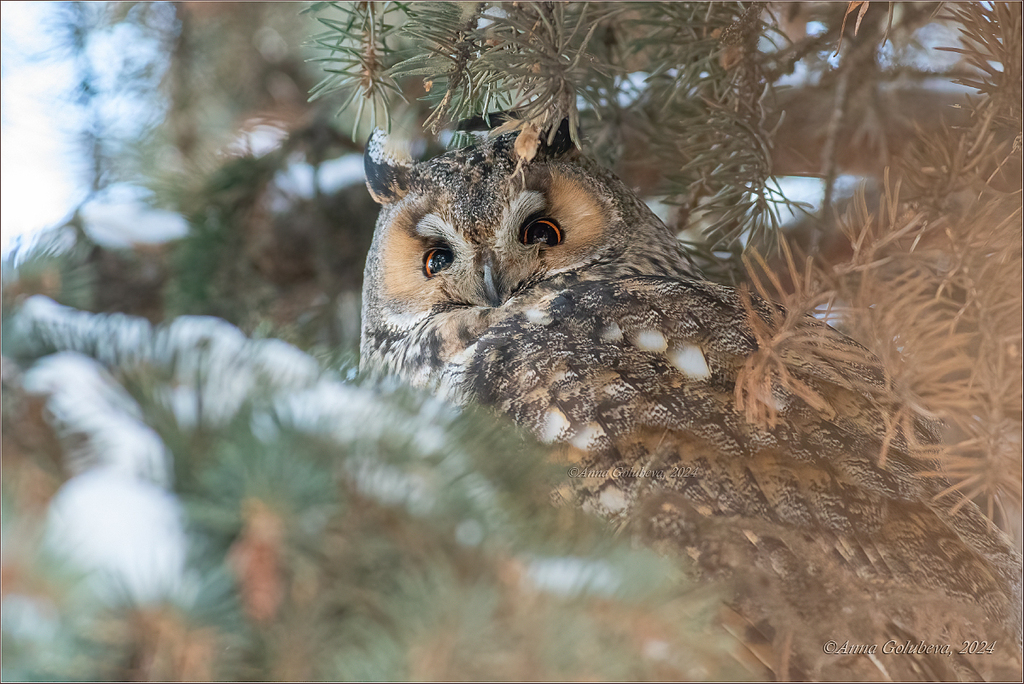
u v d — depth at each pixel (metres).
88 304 3.25
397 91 3.26
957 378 3.23
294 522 2.75
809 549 3.21
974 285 3.21
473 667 2.81
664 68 3.31
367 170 3.33
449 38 3.24
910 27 3.30
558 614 2.96
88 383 3.12
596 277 3.29
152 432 2.96
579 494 3.22
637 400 3.23
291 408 3.03
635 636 3.03
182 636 2.64
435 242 3.31
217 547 2.78
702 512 3.21
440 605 2.82
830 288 3.23
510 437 3.17
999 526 3.27
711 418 3.23
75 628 2.62
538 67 3.24
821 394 3.23
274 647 2.84
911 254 3.22
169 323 3.16
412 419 3.16
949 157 3.26
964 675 3.20
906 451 3.23
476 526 3.14
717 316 3.25
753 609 3.20
